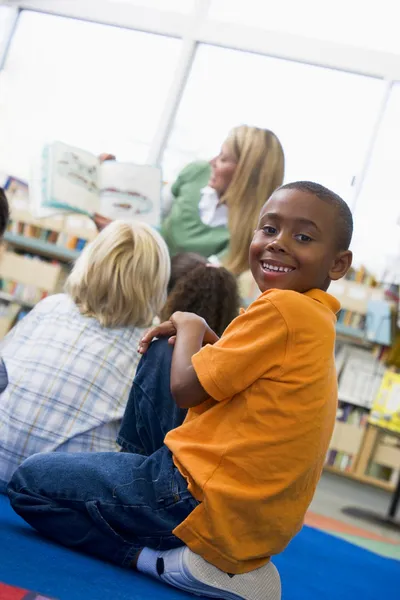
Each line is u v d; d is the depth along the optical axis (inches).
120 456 52.1
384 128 158.1
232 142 144.6
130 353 67.8
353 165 159.3
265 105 160.7
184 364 47.9
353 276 167.0
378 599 66.4
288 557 75.8
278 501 46.9
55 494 51.3
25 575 41.3
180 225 142.5
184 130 162.1
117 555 50.5
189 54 160.9
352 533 108.3
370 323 165.3
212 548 46.7
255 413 46.3
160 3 163.2
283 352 46.4
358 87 158.2
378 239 162.9
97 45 167.5
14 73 168.7
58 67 168.4
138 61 165.8
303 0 158.2
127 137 165.3
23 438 65.0
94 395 65.9
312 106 159.6
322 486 156.9
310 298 47.8
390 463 172.9
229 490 45.6
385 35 155.5
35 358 66.9
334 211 48.1
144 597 44.0
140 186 139.7
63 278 167.8
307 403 46.5
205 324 51.4
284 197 48.3
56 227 166.6
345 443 173.6
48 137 167.6
